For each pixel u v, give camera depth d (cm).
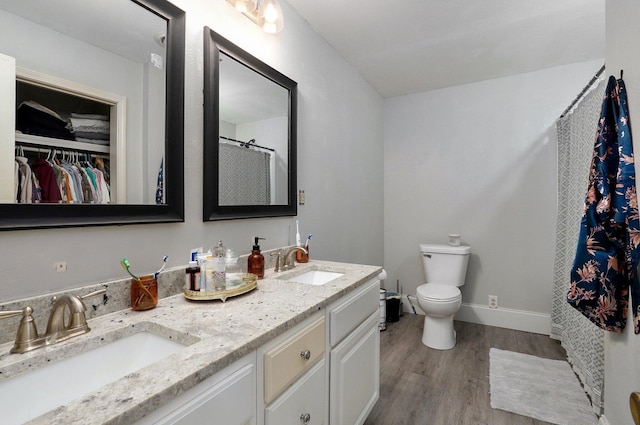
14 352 73
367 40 228
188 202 129
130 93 108
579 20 203
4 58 80
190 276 114
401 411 176
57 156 90
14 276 82
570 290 150
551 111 276
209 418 68
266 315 97
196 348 75
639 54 125
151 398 56
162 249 119
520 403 181
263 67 165
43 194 87
